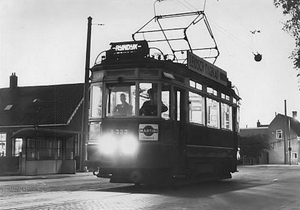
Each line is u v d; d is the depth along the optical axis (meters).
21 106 41.44
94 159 14.35
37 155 25.84
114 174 14.20
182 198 12.04
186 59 15.66
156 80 14.15
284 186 17.06
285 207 10.66
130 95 14.16
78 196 12.26
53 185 17.31
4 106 42.06
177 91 15.09
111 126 14.19
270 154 76.31
